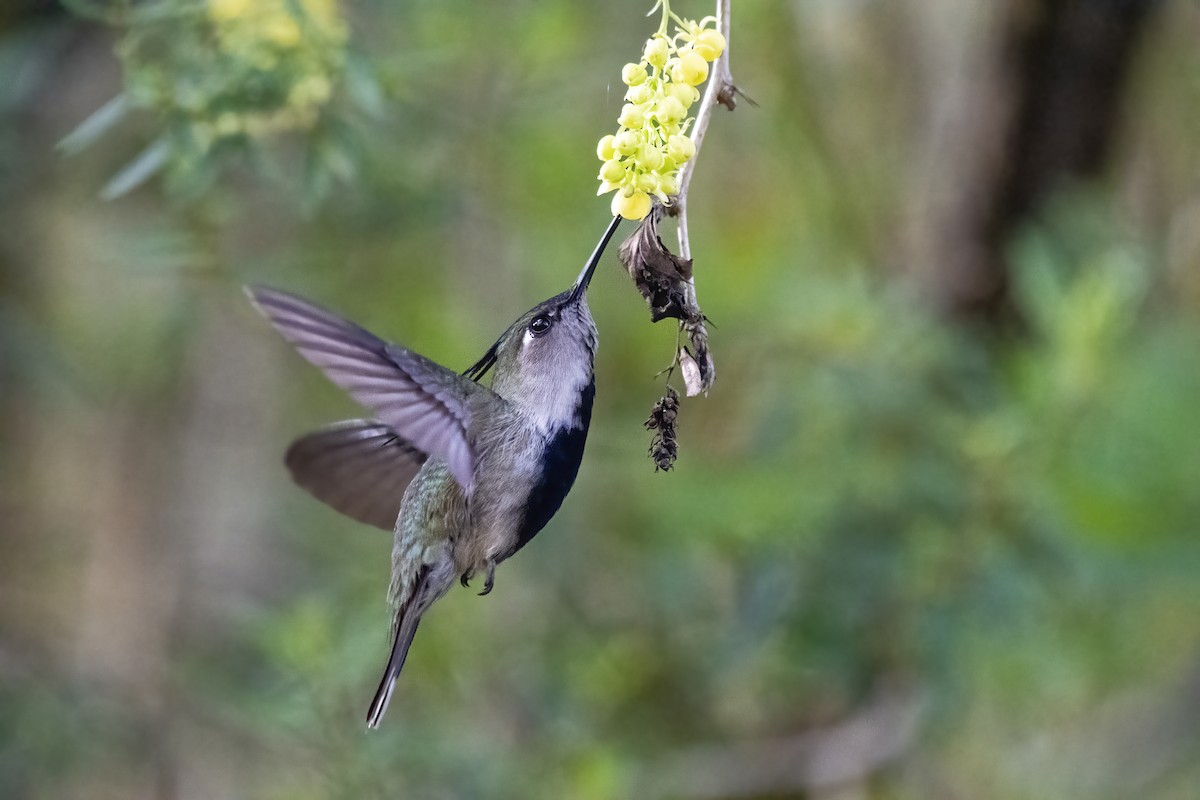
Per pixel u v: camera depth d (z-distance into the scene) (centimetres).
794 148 1357
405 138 1015
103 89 1142
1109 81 1105
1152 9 1102
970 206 1151
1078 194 1105
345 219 1049
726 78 532
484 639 1194
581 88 1253
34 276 1228
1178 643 1276
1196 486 1009
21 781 1091
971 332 1159
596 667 1201
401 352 639
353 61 832
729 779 1202
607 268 1320
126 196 1171
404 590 727
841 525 1015
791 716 1243
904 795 1270
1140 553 1009
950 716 1076
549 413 716
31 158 1153
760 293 1288
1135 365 1038
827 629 1030
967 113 1139
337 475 760
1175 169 1241
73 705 1127
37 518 1357
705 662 1173
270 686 1027
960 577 988
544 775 1091
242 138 847
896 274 1227
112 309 1279
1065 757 1295
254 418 1393
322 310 602
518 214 1297
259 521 1395
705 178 1409
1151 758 1281
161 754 1188
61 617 1357
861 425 1030
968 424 1001
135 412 1366
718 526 1103
